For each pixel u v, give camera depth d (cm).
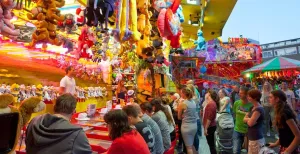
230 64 2247
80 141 157
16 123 138
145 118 279
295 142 233
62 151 149
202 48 761
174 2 445
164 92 700
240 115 401
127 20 319
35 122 163
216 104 442
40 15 236
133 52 610
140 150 187
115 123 196
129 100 568
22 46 347
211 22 872
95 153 216
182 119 417
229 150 399
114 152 187
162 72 718
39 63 394
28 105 189
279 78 1151
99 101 587
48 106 399
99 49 479
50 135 152
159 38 489
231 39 2264
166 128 327
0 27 183
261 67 859
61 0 252
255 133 313
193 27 832
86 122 329
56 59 438
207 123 432
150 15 413
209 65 2230
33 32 235
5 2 176
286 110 247
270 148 276
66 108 169
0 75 326
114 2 279
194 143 459
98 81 587
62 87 382
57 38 271
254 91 321
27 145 160
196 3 649
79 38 379
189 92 427
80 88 500
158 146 276
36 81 391
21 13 279
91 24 282
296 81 1126
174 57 1228
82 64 517
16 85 340
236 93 711
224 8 717
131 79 636
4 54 330
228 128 404
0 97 153
